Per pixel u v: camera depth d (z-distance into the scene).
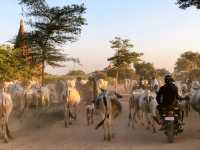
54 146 16.39
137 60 56.12
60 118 23.95
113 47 55.34
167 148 14.62
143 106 18.80
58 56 39.25
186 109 21.66
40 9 37.69
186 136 16.89
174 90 15.77
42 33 38.09
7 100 17.98
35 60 38.22
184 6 29.22
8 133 18.33
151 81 23.00
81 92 27.67
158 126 19.91
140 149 14.77
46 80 43.38
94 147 15.68
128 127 20.20
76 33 38.75
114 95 17.89
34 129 21.58
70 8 37.88
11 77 31.08
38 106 26.92
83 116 24.11
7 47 31.50
